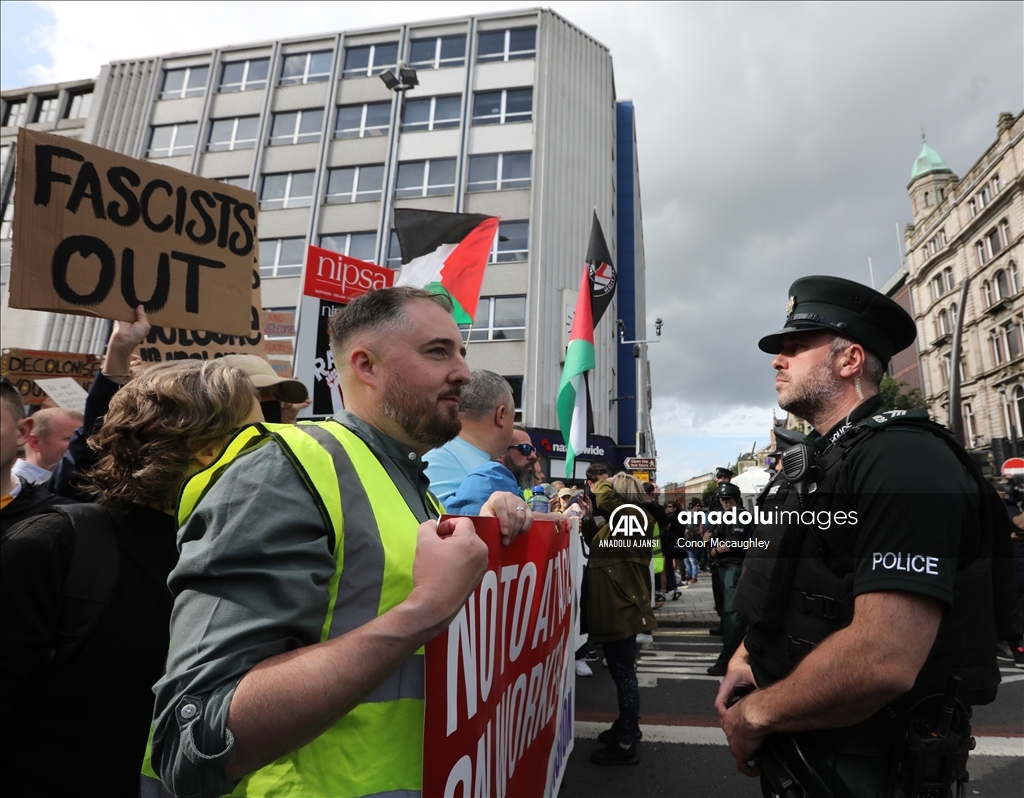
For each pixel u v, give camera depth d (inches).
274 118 888.3
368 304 49.1
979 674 43.0
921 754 41.2
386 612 35.3
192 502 39.7
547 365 757.3
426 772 39.6
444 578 36.3
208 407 52.8
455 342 49.3
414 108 857.5
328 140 860.0
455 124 844.0
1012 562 46.4
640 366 1029.8
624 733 125.4
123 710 46.3
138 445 51.6
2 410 72.4
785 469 51.6
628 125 1151.0
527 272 780.6
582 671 199.9
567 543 102.3
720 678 191.3
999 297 1154.0
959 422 459.2
